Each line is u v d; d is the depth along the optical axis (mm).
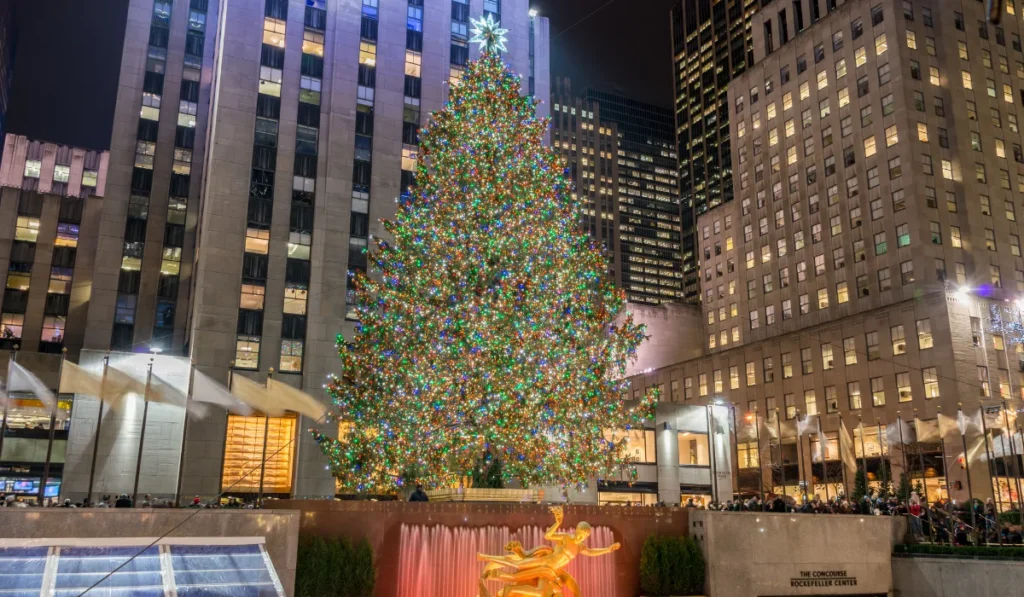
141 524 20828
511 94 38188
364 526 24438
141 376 55625
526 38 76625
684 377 101875
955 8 91125
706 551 28266
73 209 79000
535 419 32062
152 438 55781
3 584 17172
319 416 32438
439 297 34656
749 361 93500
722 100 189375
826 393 83562
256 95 65000
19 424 57344
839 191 91312
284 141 64750
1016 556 27891
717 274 109250
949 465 67875
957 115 86625
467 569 25125
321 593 22688
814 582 29672
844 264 89062
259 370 59031
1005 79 92125
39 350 74312
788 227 97875
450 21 73438
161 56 78938
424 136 39844
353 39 69000
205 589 18719
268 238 62094
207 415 56000
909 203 82125
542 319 33094
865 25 91000
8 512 19625
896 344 77312
